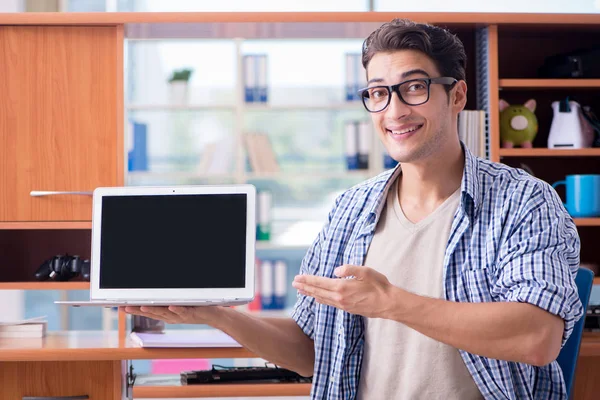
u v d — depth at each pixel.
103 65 2.28
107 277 1.77
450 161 1.35
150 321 2.38
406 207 1.38
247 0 4.56
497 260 1.25
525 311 1.14
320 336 1.41
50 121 2.28
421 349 1.28
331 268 1.43
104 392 2.23
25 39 2.28
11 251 2.55
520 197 1.26
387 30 1.32
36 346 2.10
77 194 2.27
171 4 4.53
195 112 4.48
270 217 4.25
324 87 4.57
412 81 1.29
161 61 4.52
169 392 2.29
